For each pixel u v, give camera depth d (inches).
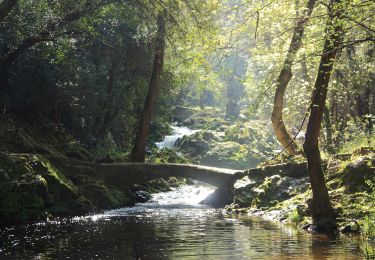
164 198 898.1
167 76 992.2
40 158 627.5
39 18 724.0
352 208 473.4
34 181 556.7
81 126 929.5
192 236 437.7
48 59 812.0
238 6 370.3
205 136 1360.7
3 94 756.0
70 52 850.1
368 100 911.0
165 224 524.7
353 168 519.8
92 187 687.1
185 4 710.5
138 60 961.5
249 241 407.5
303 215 515.5
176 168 767.1
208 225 513.7
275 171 690.8
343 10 307.7
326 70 426.3
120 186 754.8
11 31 705.6
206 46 431.8
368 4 293.4
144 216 601.6
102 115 1001.5
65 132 879.1
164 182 1051.9
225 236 435.8
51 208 585.9
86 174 716.0
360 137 703.1
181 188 1065.5
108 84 975.6
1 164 539.5
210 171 755.4
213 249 371.6
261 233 452.4
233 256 342.6
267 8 400.2
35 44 784.9
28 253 358.0
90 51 933.8
